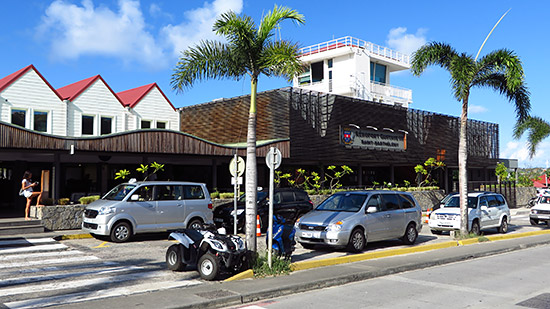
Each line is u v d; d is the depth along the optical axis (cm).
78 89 2377
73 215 1667
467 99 1656
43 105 2188
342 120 2816
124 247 1343
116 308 680
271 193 988
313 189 2606
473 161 3875
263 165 2897
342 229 1248
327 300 785
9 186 2392
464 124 1647
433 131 3491
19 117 2128
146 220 1454
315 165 3141
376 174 3709
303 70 1091
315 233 1273
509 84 1555
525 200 4066
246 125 2750
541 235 1845
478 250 1366
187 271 1005
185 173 2973
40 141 1631
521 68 1548
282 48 1056
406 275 1026
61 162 2488
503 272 1065
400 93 4431
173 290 806
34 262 1102
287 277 928
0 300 751
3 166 2380
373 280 969
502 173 3872
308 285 873
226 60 1090
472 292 848
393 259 1184
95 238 1526
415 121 3362
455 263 1203
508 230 2053
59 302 736
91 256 1191
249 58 1059
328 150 2720
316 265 1071
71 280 908
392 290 865
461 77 1573
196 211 1557
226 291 797
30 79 2158
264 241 1476
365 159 2950
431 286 903
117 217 1402
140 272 993
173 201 1515
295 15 1044
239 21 1016
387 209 1411
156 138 1941
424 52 1692
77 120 2302
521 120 1742
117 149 1823
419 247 1366
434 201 3344
